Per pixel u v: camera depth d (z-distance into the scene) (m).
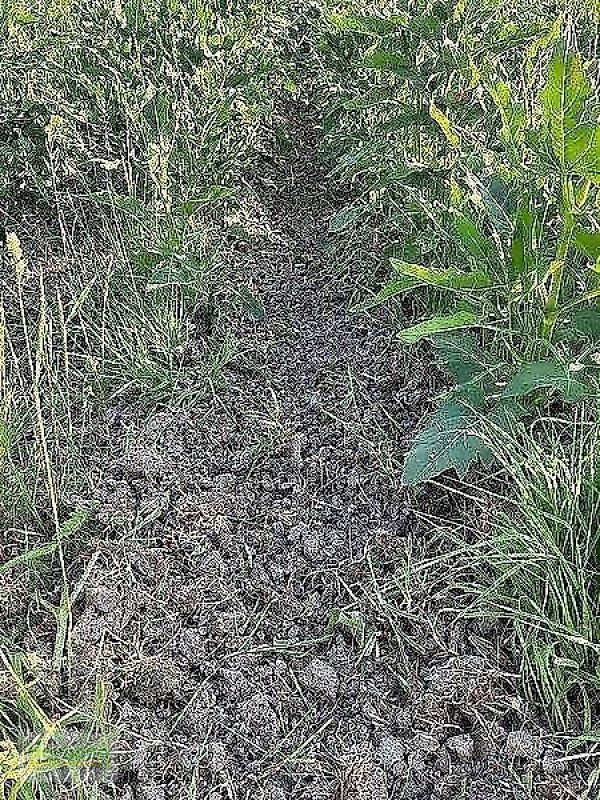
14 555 2.36
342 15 3.63
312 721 2.05
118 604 2.21
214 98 3.34
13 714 2.01
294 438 2.81
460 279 2.37
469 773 1.92
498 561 2.20
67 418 2.74
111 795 1.86
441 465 2.32
